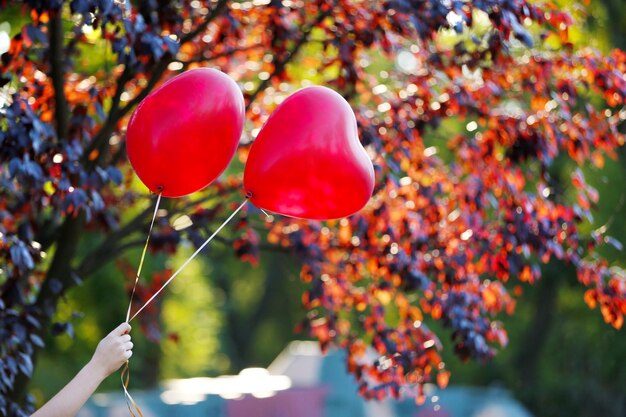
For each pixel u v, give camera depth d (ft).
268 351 106.73
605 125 20.45
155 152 13.43
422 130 20.22
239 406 33.19
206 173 13.79
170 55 18.72
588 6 32.42
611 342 48.67
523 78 20.34
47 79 19.61
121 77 19.06
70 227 19.52
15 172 15.29
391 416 34.94
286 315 103.19
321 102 13.79
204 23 19.45
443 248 20.53
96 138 19.10
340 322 21.85
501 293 21.13
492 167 20.61
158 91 13.64
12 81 18.34
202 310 65.00
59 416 12.00
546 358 54.19
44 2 15.66
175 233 20.61
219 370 92.79
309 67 22.39
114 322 43.19
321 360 36.06
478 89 20.39
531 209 19.76
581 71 20.35
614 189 41.09
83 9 15.10
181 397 33.04
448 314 19.76
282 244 22.02
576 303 49.80
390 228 20.15
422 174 21.02
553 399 51.29
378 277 21.52
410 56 22.35
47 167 16.57
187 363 61.82
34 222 19.79
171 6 18.62
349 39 19.38
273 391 34.01
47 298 19.40
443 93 20.57
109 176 16.94
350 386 34.88
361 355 21.47
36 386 45.14
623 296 19.99
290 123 13.67
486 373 55.77
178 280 56.34
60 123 18.34
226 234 42.16
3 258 17.56
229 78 13.89
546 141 20.11
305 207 13.89
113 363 12.39
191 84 13.56
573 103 20.12
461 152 21.12
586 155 20.56
